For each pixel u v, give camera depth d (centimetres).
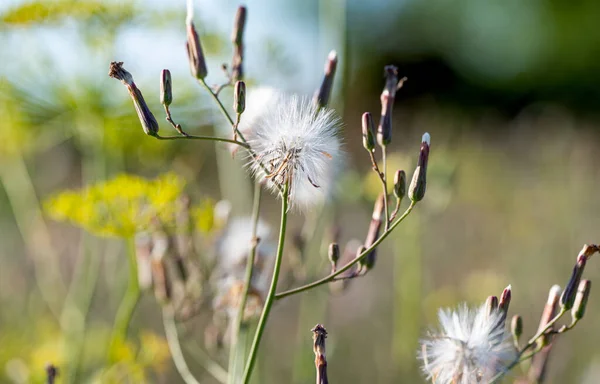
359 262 38
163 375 57
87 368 56
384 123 37
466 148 136
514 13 341
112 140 57
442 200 74
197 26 54
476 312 37
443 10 349
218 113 53
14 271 81
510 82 348
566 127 128
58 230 95
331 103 58
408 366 73
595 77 333
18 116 56
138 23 53
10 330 66
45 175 89
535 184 120
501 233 107
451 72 352
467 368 35
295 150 36
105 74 54
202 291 45
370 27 351
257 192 40
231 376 41
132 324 62
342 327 87
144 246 46
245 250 44
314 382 57
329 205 52
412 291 74
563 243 103
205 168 95
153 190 45
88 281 55
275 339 81
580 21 332
